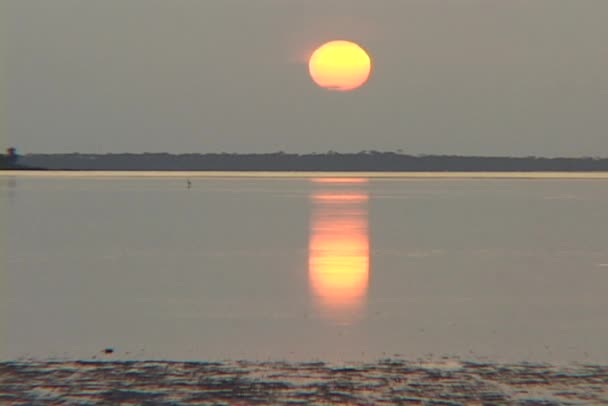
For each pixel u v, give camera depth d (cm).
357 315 9262
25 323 8706
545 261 14700
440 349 7388
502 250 16712
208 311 9512
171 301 10219
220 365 6700
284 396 5741
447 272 13138
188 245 17500
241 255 15600
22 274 12706
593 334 8150
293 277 12462
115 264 14062
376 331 8269
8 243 17825
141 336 7981
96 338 7888
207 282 11925
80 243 17862
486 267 13825
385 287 11456
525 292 11025
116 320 8888
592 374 6406
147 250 16462
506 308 9744
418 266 13888
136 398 5681
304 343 7650
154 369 6544
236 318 9038
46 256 15325
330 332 8219
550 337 7981
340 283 11869
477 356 7088
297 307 9800
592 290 11244
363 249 16825
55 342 7694
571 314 9350
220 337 7950
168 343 7650
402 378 6269
